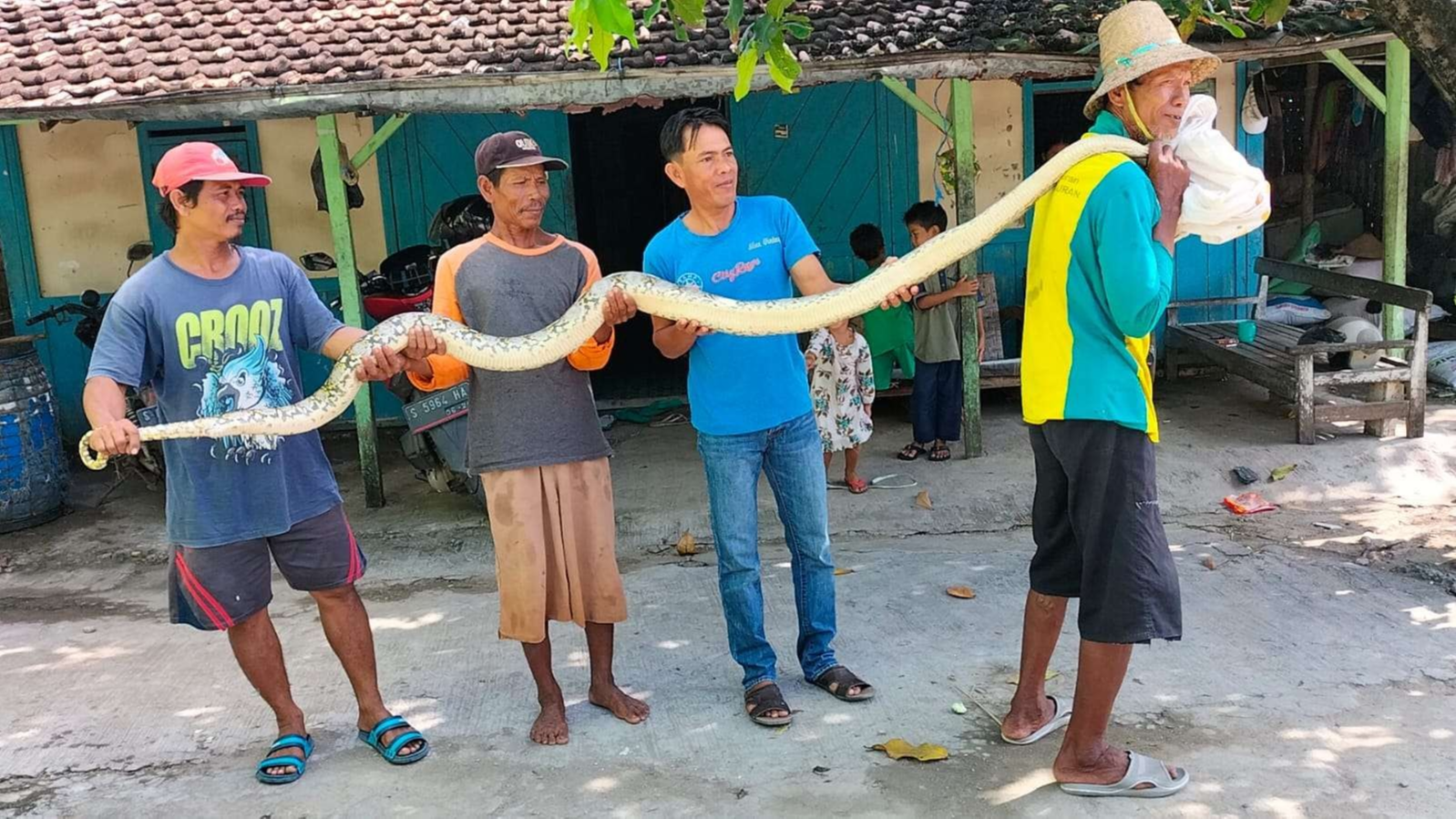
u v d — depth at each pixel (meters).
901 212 9.70
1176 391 9.37
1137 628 3.37
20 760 4.19
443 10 7.57
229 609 3.77
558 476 3.97
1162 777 3.61
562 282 3.95
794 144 9.59
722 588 4.25
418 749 4.04
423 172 9.46
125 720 4.50
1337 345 7.49
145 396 7.44
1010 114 9.52
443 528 6.93
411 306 7.26
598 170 12.27
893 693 4.40
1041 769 3.81
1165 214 3.22
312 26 7.41
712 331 3.73
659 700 4.46
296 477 3.84
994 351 9.00
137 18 7.65
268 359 3.80
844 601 5.41
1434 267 10.54
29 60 7.20
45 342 9.44
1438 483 7.00
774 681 4.32
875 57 6.80
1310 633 4.81
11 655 5.26
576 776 3.90
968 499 6.89
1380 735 3.92
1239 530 6.35
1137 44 3.26
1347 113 10.30
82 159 9.24
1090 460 3.39
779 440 4.16
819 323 3.58
